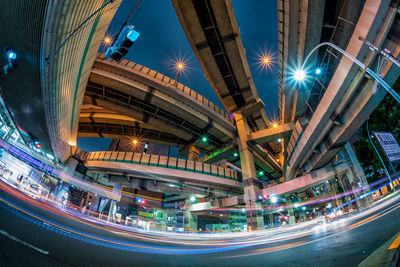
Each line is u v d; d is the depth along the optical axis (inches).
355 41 611.5
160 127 2201.0
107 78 1665.8
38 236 189.6
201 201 2144.4
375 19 526.3
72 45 556.7
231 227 2539.4
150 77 1768.0
